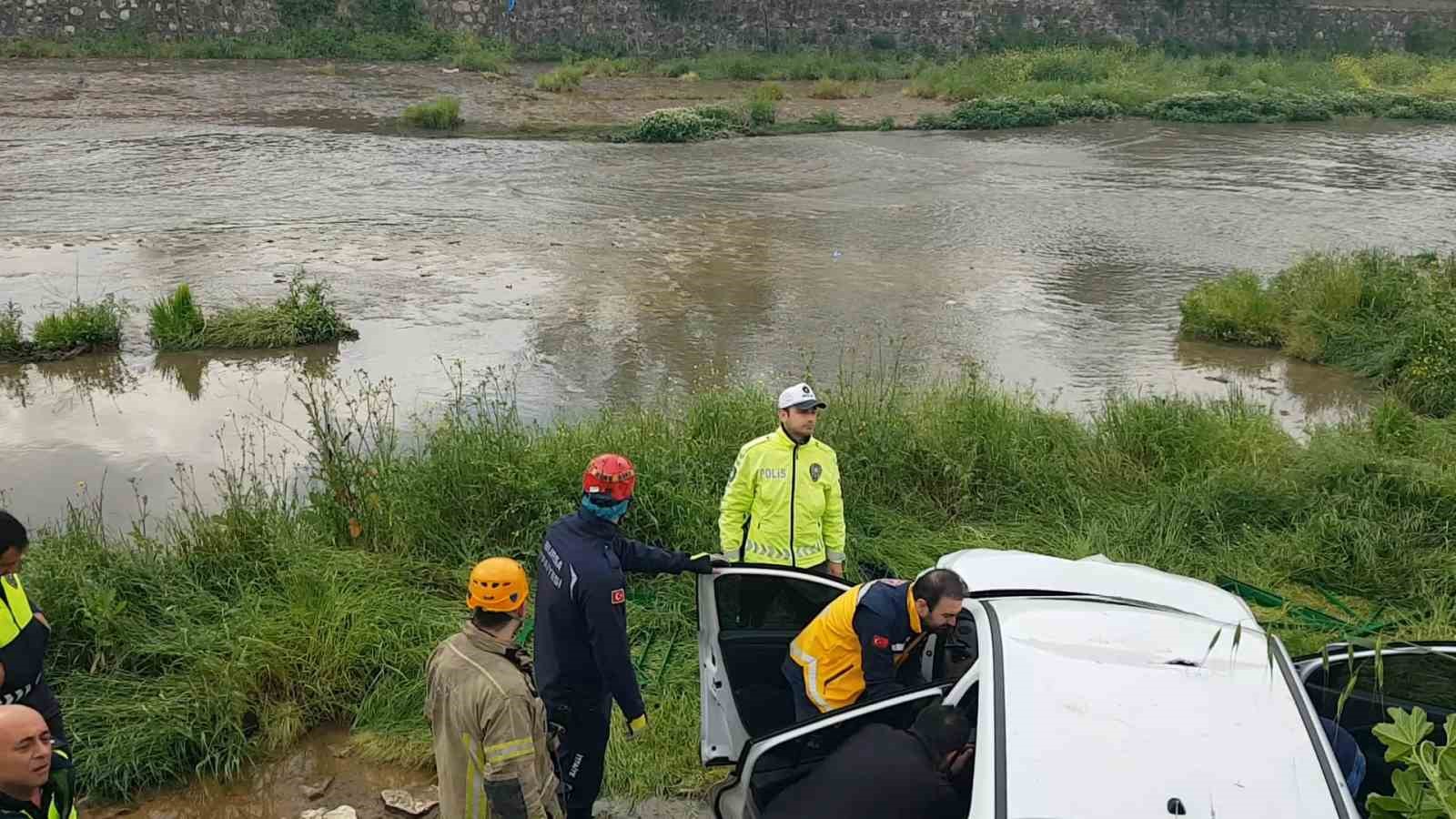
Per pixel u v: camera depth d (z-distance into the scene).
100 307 12.82
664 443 8.17
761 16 48.19
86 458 9.43
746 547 6.00
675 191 23.17
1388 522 7.70
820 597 5.24
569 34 46.53
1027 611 4.38
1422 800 3.56
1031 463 8.38
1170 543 7.60
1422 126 38.38
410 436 9.92
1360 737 4.59
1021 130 34.75
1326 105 39.78
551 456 7.72
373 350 12.62
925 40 49.59
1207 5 52.25
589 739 4.52
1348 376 12.80
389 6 43.94
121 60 38.41
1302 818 3.41
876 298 15.40
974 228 20.38
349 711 5.69
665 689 5.84
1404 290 13.80
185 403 10.85
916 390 10.25
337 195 21.62
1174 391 11.91
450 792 3.73
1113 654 4.05
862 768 3.82
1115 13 51.41
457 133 29.91
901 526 7.73
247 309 13.30
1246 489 8.17
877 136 32.56
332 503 7.16
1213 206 23.03
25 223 18.33
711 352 12.77
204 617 6.18
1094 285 16.62
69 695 5.43
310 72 38.66
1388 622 6.70
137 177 22.56
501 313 14.23
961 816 3.78
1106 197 23.81
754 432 8.38
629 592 6.72
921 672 5.11
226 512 6.98
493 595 3.66
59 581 5.94
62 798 3.54
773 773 4.27
